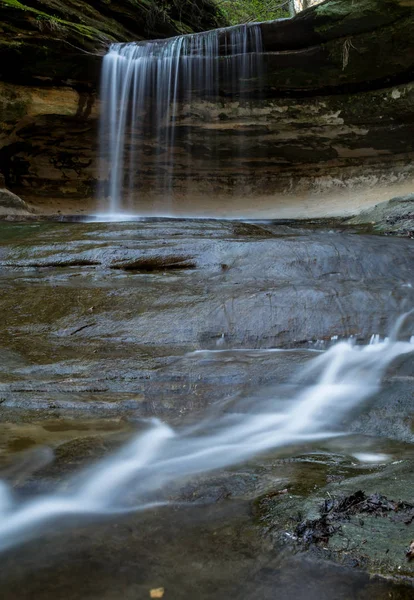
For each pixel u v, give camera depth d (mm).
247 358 4738
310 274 6445
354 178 15234
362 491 2498
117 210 16188
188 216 15523
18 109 14164
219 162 16188
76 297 5781
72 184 16125
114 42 15375
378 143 14703
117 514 2434
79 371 4398
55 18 14148
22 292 5910
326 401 3926
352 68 13859
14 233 8508
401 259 6828
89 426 3592
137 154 16062
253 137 15586
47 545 2184
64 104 14625
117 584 1938
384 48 13234
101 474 2852
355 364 4656
